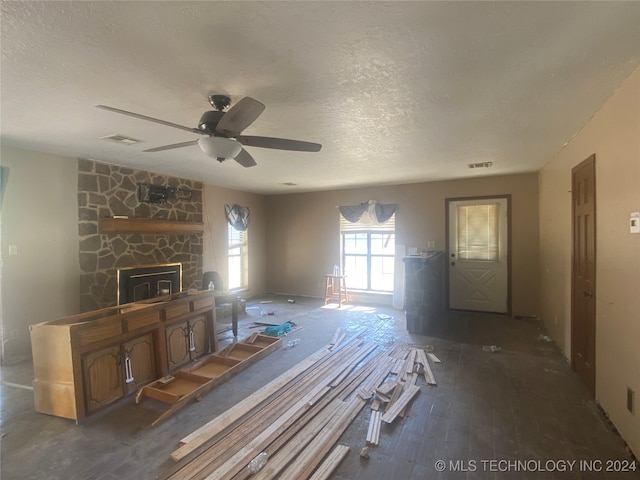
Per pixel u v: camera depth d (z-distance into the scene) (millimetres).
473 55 1826
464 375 3281
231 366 3480
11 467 2033
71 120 2787
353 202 6820
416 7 1422
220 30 1576
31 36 1601
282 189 6922
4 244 3607
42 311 3891
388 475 1951
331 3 1393
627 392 2154
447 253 5973
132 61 1854
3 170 3547
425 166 4727
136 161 4367
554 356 3764
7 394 2959
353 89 2234
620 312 2256
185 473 1944
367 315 5691
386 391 2852
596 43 1711
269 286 7840
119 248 4617
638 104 1978
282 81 2111
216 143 2260
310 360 3633
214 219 6301
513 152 3943
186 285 5641
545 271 4832
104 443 2264
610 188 2402
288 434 2307
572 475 1933
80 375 2545
